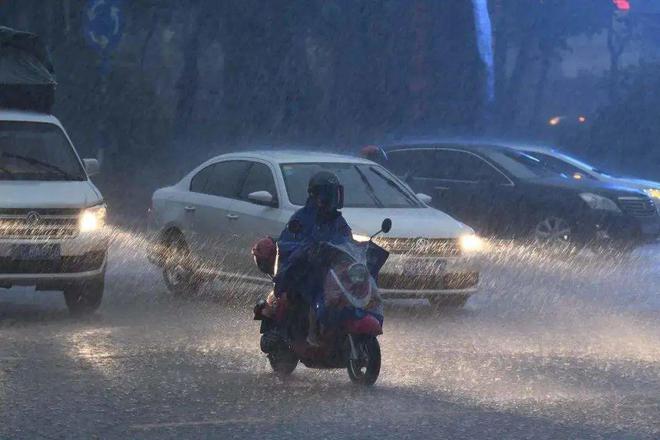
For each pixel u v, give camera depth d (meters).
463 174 54.22
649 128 103.56
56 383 24.19
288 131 95.56
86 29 79.94
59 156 36.56
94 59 79.94
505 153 54.44
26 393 23.19
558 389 24.31
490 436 20.06
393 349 29.31
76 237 33.59
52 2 83.94
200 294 39.94
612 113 105.44
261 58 95.19
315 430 20.38
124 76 81.12
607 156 103.50
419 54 100.69
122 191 74.31
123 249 52.31
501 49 138.38
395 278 34.72
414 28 100.56
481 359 27.92
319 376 25.77
